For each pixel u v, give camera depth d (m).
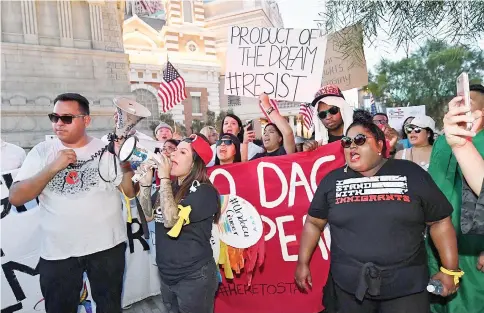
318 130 4.14
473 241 2.35
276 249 3.19
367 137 2.06
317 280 3.11
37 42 18.70
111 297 2.71
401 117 8.04
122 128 2.36
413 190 2.01
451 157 2.42
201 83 31.39
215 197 2.38
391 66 10.84
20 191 2.34
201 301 2.33
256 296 3.19
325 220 2.38
